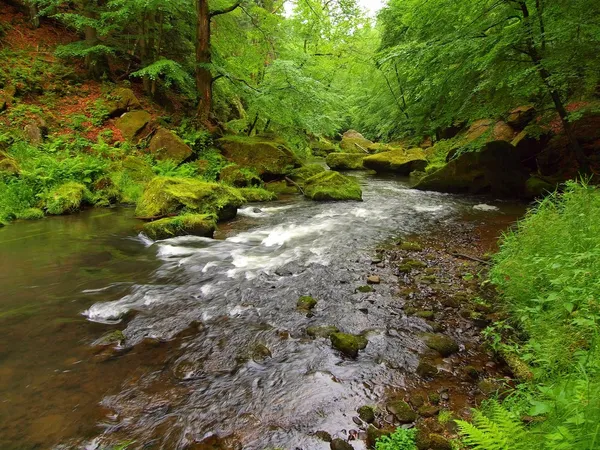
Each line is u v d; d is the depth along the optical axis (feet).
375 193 40.98
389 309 14.23
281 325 13.19
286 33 54.70
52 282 16.74
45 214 27.76
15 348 11.58
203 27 44.57
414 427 8.38
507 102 28.68
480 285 16.06
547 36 21.50
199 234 24.44
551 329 9.68
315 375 10.43
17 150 31.40
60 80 42.04
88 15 44.62
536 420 6.93
